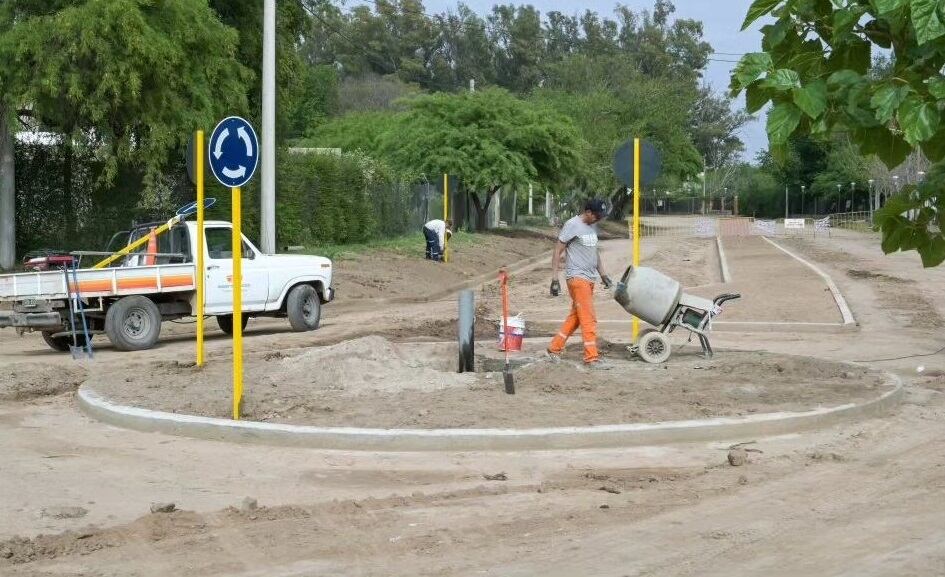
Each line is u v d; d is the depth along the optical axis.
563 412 10.42
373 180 44.72
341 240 40.25
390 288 29.22
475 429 9.73
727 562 6.29
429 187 53.91
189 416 10.46
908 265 37.09
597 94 82.06
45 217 28.44
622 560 6.34
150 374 12.94
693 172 85.62
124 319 17.11
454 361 14.01
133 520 7.35
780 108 3.79
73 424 10.89
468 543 6.72
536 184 53.84
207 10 26.84
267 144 25.69
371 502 7.71
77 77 24.34
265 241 25.70
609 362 13.48
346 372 12.07
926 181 4.41
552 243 58.16
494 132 52.12
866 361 15.80
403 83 107.00
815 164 115.31
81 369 14.55
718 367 13.12
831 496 7.85
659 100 83.31
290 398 11.20
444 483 8.39
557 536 6.86
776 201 128.25
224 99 27.83
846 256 43.97
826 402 11.16
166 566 6.28
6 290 16.58
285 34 35.31
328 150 50.62
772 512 7.40
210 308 18.38
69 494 8.09
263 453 9.53
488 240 49.75
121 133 26.41
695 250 52.22
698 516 7.31
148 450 9.66
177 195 30.62
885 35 3.95
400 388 11.57
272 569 6.23
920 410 11.62
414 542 6.73
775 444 9.84
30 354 17.28
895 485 8.19
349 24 114.56
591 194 79.44
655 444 9.80
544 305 24.81
